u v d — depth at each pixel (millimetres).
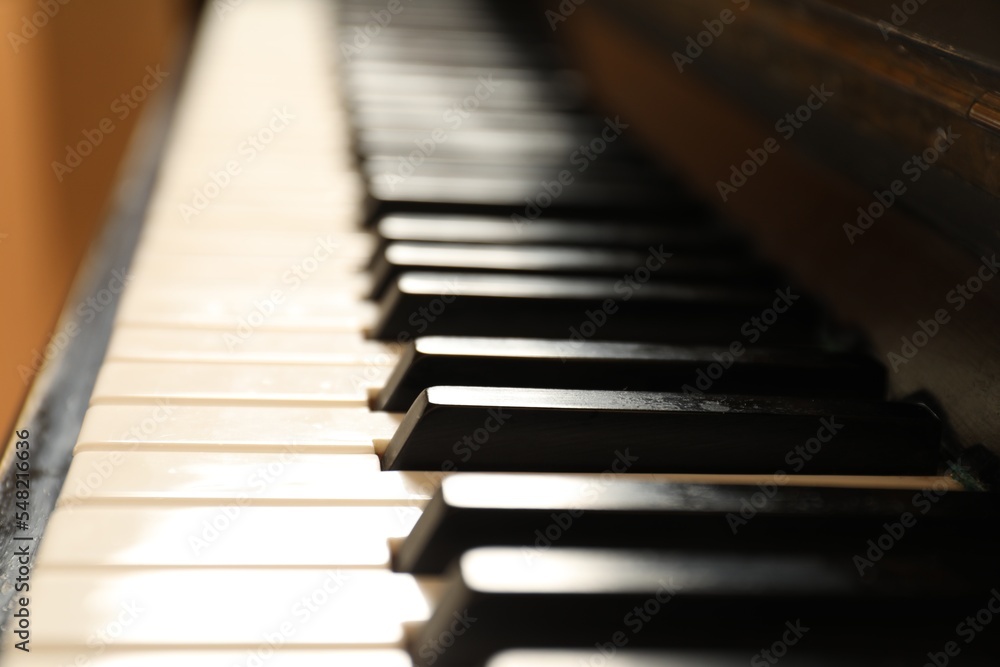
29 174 956
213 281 596
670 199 664
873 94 555
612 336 579
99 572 483
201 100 871
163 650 470
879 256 556
